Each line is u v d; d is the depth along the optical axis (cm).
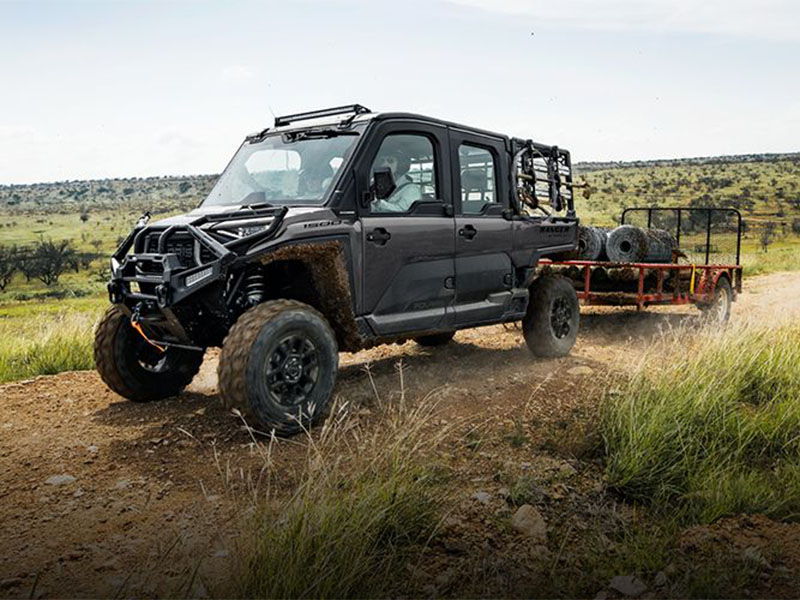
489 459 443
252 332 437
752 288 1505
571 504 390
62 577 298
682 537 356
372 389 582
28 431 495
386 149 539
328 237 488
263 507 330
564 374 654
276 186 542
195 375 611
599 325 965
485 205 631
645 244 948
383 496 339
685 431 464
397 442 389
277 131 584
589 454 459
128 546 325
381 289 529
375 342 534
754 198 18900
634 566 323
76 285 12538
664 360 647
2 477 411
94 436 481
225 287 461
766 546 346
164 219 519
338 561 290
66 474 413
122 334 545
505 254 646
